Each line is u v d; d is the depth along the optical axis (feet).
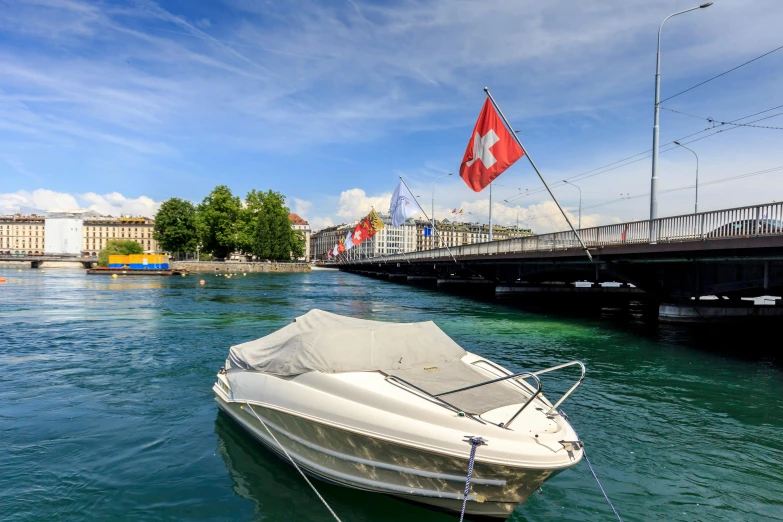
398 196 125.59
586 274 116.78
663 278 81.00
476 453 17.11
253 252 362.94
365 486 20.15
